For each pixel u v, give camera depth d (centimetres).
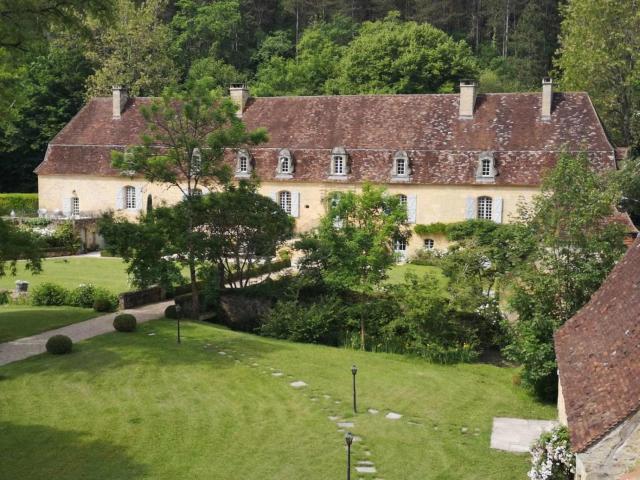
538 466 1521
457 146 4350
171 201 4978
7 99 2742
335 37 7512
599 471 1107
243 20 7756
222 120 3019
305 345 2722
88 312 3077
